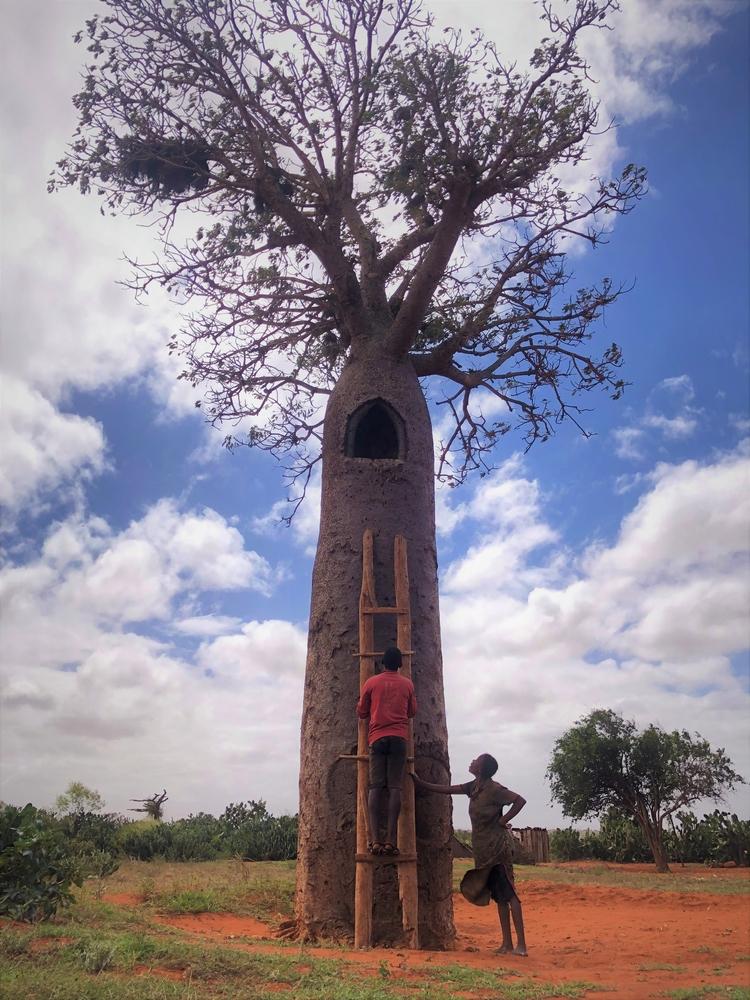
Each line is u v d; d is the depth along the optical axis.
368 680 9.27
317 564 10.88
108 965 6.26
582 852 34.38
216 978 6.19
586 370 13.87
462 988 6.47
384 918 8.95
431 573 10.84
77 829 23.41
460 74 11.48
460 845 9.77
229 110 12.62
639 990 6.95
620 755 29.25
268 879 14.91
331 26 12.51
